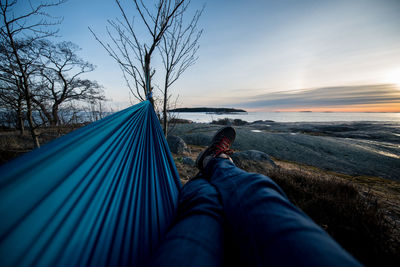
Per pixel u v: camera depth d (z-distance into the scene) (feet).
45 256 1.06
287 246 1.26
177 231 1.68
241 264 1.52
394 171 22.41
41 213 1.14
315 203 6.76
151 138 3.75
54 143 1.49
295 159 28.17
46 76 23.94
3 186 1.00
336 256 1.07
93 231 1.48
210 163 3.70
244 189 2.03
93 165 1.78
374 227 5.23
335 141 37.91
